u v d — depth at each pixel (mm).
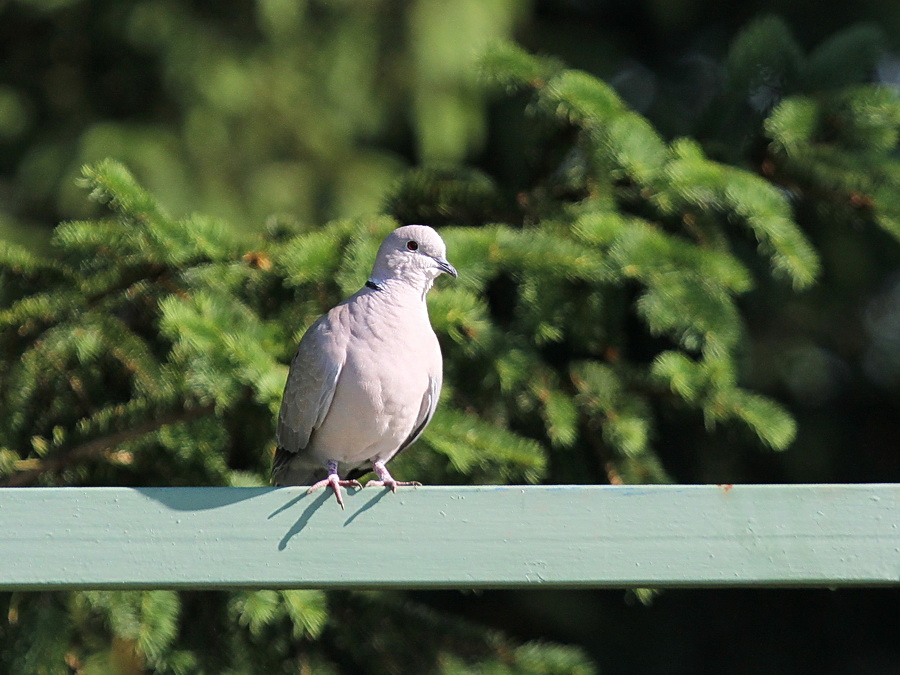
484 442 7879
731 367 8195
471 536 5898
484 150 13984
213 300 7539
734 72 9109
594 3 14852
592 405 8586
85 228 7641
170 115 13109
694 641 14609
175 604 7711
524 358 8492
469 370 8680
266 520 5930
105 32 13109
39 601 7836
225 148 12797
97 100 13398
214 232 7672
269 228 8648
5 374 7785
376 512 5926
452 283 8594
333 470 7531
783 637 14992
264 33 12984
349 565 5879
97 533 5906
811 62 9109
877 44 9055
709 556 5836
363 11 13094
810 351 14000
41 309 7742
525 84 8836
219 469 7922
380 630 8352
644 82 14500
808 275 8094
